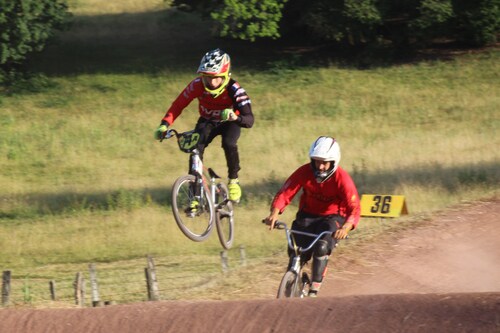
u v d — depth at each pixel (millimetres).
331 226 13547
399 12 58938
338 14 57000
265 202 32906
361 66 60406
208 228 14930
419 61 60344
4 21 53312
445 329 8125
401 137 45188
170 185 37969
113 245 28047
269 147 44469
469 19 58312
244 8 54719
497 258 18641
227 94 14391
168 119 14594
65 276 23781
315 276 13336
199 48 66938
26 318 9594
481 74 56875
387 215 21219
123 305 9875
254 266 18016
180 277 21516
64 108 53844
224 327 8914
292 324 8742
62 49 66938
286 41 67812
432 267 17812
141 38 70750
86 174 40750
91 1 83688
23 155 44031
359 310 8742
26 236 29750
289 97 54469
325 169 13188
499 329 7941
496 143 42250
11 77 58469
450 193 30844
